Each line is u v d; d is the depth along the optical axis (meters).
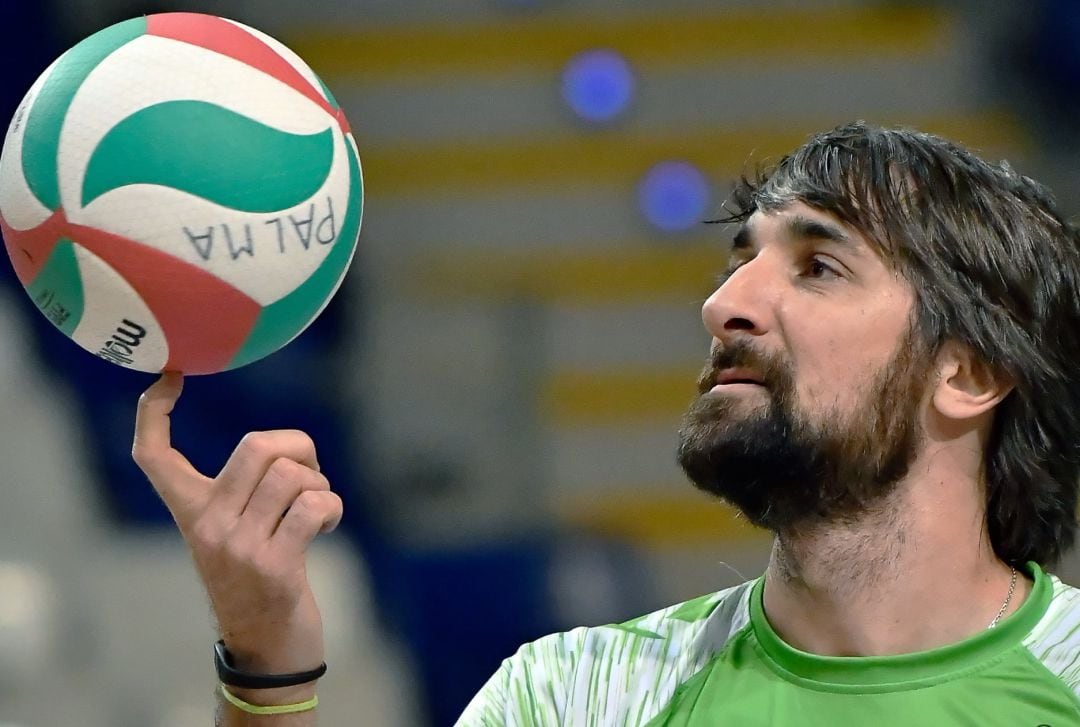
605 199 16.52
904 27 16.58
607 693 6.53
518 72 16.94
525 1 17.06
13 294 14.88
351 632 13.56
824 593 6.16
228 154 5.20
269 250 5.27
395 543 14.83
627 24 16.92
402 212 16.69
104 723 12.82
